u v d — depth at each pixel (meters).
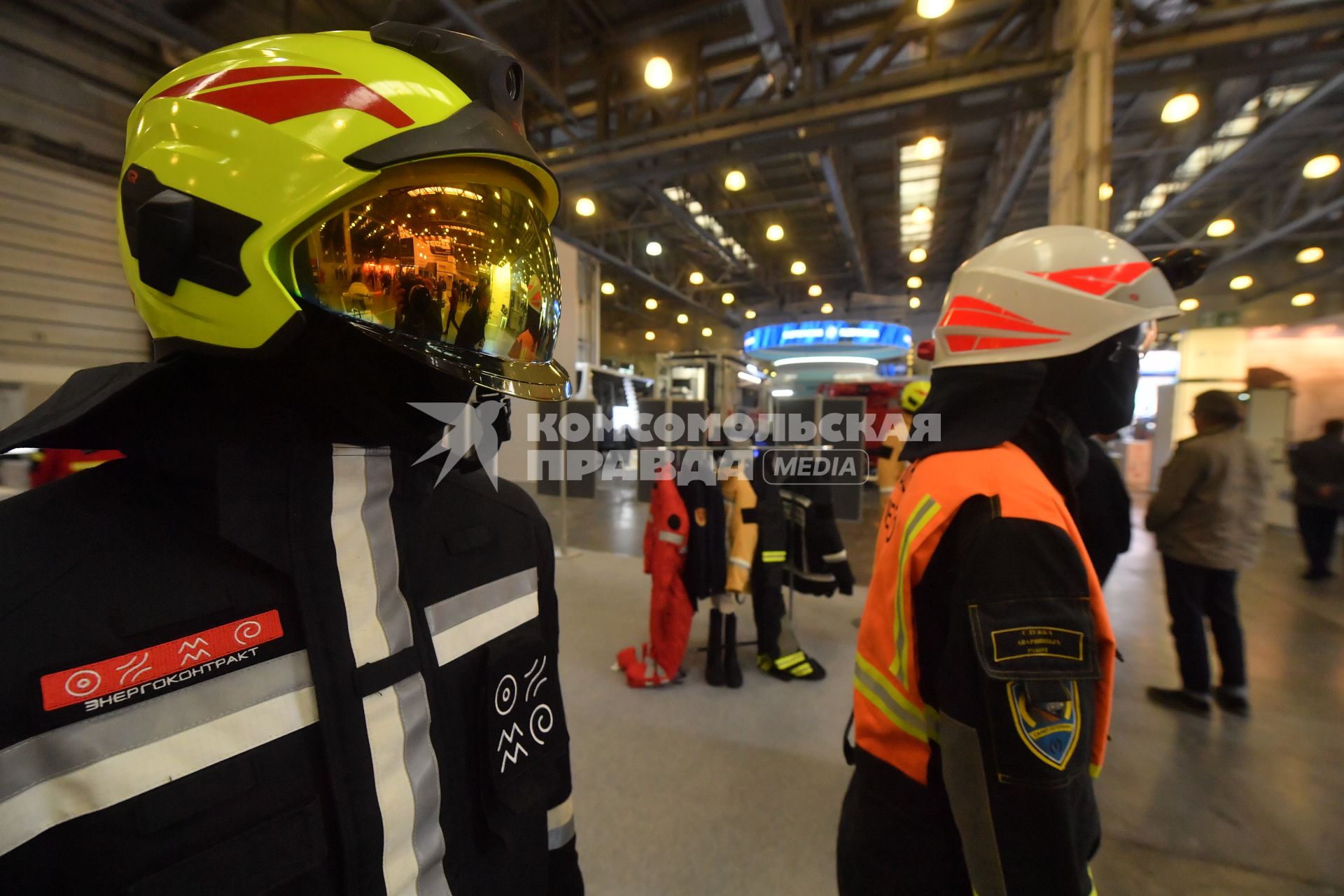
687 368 7.66
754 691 2.46
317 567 0.42
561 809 0.68
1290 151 6.84
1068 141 3.69
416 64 0.46
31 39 3.61
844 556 2.66
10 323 3.55
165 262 0.38
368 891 0.41
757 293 15.90
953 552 0.69
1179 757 2.02
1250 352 8.73
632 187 8.74
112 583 0.35
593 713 2.27
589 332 9.62
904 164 7.84
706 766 1.94
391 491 0.48
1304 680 2.62
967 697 0.61
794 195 9.02
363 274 0.42
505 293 0.49
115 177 4.02
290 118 0.40
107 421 0.37
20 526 0.34
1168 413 8.13
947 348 0.87
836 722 2.21
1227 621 2.31
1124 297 0.76
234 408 0.40
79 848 0.32
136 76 4.10
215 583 0.38
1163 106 5.85
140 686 0.34
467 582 0.56
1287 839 1.64
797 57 4.55
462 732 0.53
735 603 2.49
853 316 14.94
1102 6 3.45
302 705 0.41
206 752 0.36
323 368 0.42
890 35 4.25
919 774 0.72
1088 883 0.59
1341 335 8.02
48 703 0.31
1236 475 2.21
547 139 5.72
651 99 5.52
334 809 0.40
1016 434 0.76
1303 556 5.04
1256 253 9.98
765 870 1.52
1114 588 4.00
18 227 3.59
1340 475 4.09
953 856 0.70
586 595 3.65
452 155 0.43
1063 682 0.57
